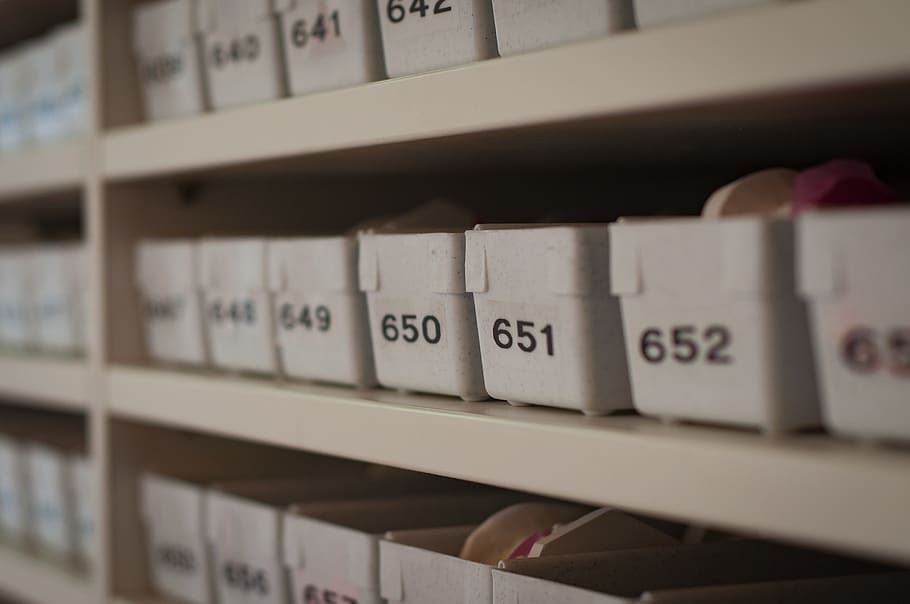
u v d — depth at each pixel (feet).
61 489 5.34
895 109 2.46
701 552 2.93
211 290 4.09
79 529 5.27
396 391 3.39
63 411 7.38
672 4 2.41
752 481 2.14
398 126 3.02
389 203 4.96
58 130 5.11
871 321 2.05
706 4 2.35
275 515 3.79
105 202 4.58
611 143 3.17
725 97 2.23
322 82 3.47
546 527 3.30
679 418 2.47
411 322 3.18
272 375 4.03
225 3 3.87
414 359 3.19
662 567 2.90
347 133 3.21
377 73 3.31
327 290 3.48
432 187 4.85
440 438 2.86
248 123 3.66
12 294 5.66
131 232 4.66
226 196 4.87
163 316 4.41
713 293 2.33
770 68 2.14
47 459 5.45
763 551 3.01
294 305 3.66
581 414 2.75
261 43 3.73
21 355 5.43
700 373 2.38
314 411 3.34
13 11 5.72
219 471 4.82
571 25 2.65
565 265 2.63
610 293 2.63
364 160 3.71
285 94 3.70
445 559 3.06
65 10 5.70
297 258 3.60
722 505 2.19
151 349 4.53
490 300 2.89
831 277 2.09
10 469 5.81
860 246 2.05
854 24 2.00
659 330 2.46
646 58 2.36
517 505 3.40
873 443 2.13
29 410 7.35
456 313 3.02
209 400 3.86
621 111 2.44
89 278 4.69
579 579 2.83
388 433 3.04
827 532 2.02
